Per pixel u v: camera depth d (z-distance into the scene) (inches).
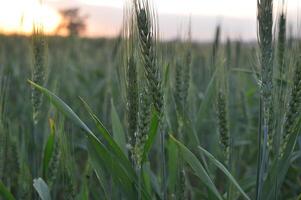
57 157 27.8
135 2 22.5
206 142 44.5
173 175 28.0
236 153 35.5
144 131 23.1
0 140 27.6
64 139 24.7
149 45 22.5
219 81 29.7
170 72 31.2
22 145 33.2
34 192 28.8
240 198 33.4
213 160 24.4
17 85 62.5
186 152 24.2
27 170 29.4
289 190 40.0
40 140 37.4
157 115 23.3
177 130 32.1
